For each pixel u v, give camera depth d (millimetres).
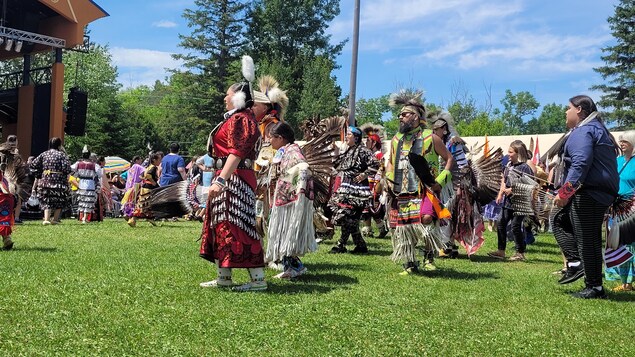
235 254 4812
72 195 14133
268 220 6031
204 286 5008
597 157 5234
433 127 7699
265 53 50125
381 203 9578
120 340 3449
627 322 4375
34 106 20484
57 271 5523
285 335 3662
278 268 6164
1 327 3602
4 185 7047
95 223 12234
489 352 3502
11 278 5086
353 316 4168
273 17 51312
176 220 13547
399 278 5859
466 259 7945
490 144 20328
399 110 6355
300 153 5680
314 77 47594
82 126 20469
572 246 5703
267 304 4430
